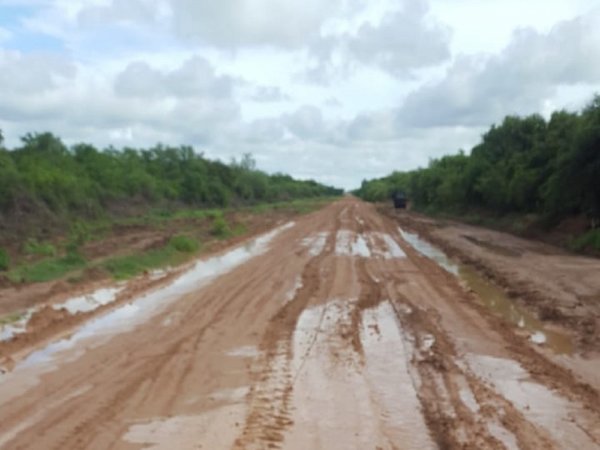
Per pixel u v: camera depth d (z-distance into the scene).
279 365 10.66
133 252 25.27
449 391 9.29
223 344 12.08
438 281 19.41
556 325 13.67
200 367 10.57
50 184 35.56
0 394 9.31
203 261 25.30
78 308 15.56
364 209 75.75
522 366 10.56
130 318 14.48
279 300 16.44
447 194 55.25
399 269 22.03
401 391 9.30
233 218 50.38
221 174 77.50
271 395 9.12
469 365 10.62
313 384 9.63
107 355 11.38
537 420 8.12
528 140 46.34
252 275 20.97
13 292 16.94
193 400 8.95
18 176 32.31
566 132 34.31
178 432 7.76
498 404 8.70
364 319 14.19
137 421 8.15
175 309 15.45
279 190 109.00
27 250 24.64
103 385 9.67
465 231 38.53
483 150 50.56
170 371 10.37
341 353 11.38
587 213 29.27
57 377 10.11
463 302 16.09
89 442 7.49
